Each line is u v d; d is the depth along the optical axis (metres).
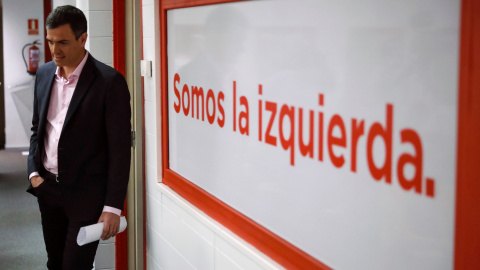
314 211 1.91
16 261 4.86
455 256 1.39
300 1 1.91
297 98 1.96
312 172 1.90
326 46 1.80
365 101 1.65
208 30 2.60
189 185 2.90
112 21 3.92
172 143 3.16
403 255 1.55
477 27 1.30
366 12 1.62
